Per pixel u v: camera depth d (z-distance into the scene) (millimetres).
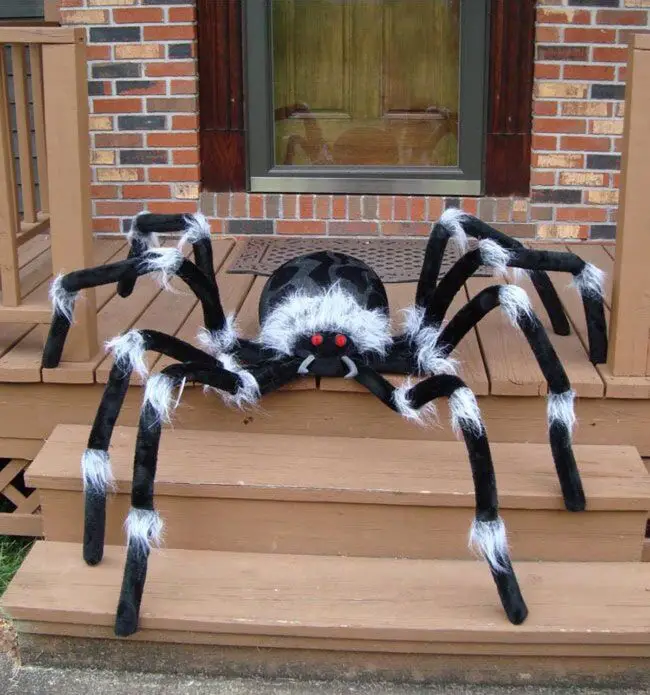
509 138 3840
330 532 2389
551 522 2354
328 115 4020
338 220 3932
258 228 3963
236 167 3941
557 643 2152
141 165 3924
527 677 2223
